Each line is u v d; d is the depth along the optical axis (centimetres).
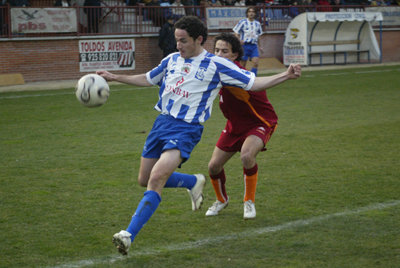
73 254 1288
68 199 1744
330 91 4631
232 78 1289
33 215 1581
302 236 1402
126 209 1642
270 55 7550
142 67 6425
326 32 7612
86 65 6019
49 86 5284
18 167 2180
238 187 1898
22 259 1254
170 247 1334
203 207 1673
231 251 1306
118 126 3119
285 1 7831
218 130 3025
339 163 2214
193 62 1288
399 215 1559
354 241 1361
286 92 4597
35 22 5631
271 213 1596
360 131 2894
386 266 1208
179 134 1284
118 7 6200
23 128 3066
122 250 1180
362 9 8119
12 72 5594
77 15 5894
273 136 2791
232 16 6988
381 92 4528
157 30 6544
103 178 2012
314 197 1752
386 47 8456
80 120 3328
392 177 1988
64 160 2302
